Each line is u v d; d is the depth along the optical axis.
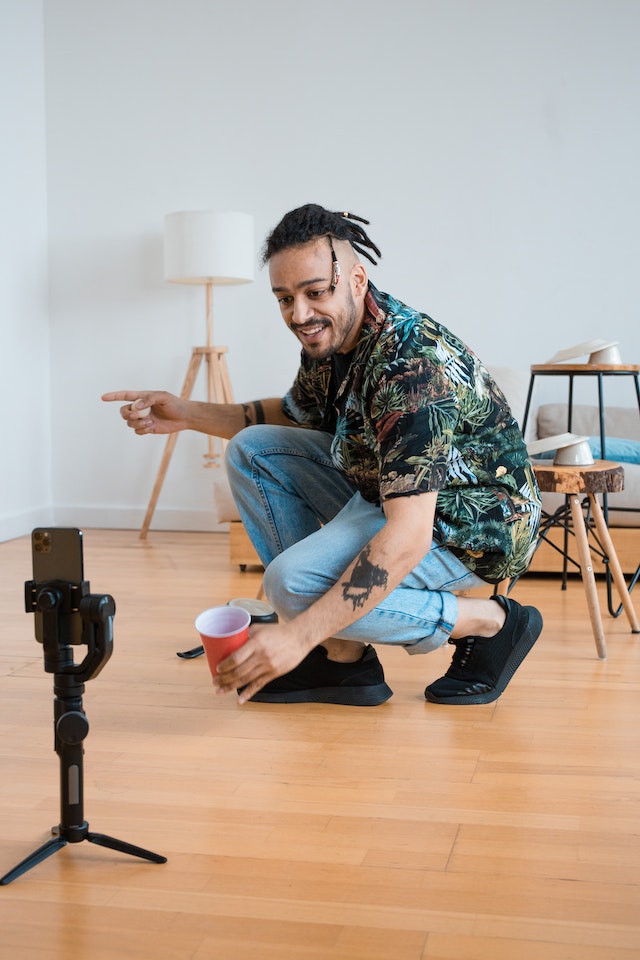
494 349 4.54
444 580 2.00
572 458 2.63
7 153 4.45
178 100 4.65
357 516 1.93
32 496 4.73
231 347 4.70
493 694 2.12
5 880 1.33
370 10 4.50
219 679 1.39
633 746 1.86
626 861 1.40
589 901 1.29
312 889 1.32
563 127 4.42
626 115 4.38
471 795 1.63
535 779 1.70
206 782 1.69
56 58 4.73
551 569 3.56
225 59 4.61
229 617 1.44
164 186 4.69
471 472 1.93
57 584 1.30
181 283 4.51
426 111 4.50
